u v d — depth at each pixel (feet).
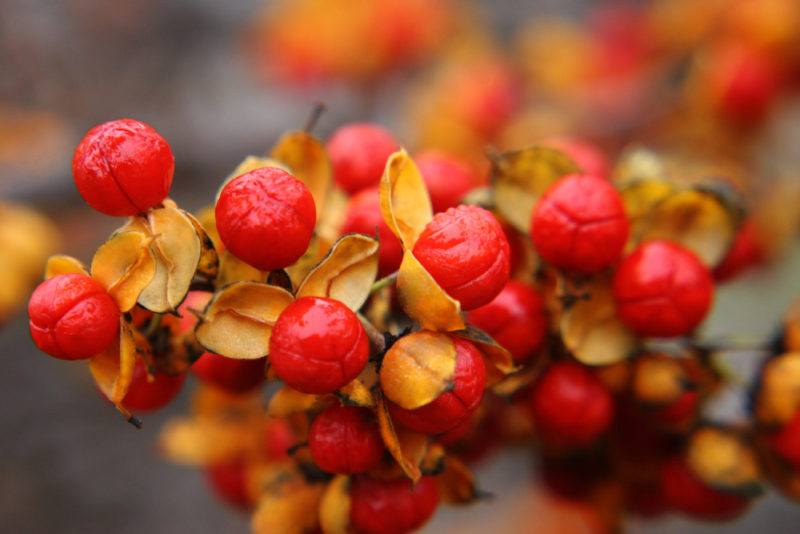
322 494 0.45
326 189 0.45
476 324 0.44
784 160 0.79
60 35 0.84
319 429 0.42
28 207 0.67
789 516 0.92
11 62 0.81
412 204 0.42
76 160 0.41
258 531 0.46
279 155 0.45
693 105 0.77
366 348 0.40
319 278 0.41
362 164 0.47
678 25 0.85
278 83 0.96
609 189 0.44
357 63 0.93
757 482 0.47
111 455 0.86
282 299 0.41
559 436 0.46
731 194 0.45
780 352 0.47
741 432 0.48
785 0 0.77
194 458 0.52
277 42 0.99
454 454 0.48
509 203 0.45
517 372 0.45
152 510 0.85
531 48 0.96
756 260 0.76
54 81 0.83
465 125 0.82
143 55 0.88
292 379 0.40
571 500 0.53
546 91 0.89
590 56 0.93
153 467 0.87
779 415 0.46
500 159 0.45
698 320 0.44
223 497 0.54
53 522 0.82
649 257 0.44
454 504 0.46
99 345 0.40
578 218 0.43
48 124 0.82
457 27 1.02
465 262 0.41
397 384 0.40
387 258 0.44
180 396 0.89
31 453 0.83
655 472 0.50
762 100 0.75
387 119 0.98
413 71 0.97
